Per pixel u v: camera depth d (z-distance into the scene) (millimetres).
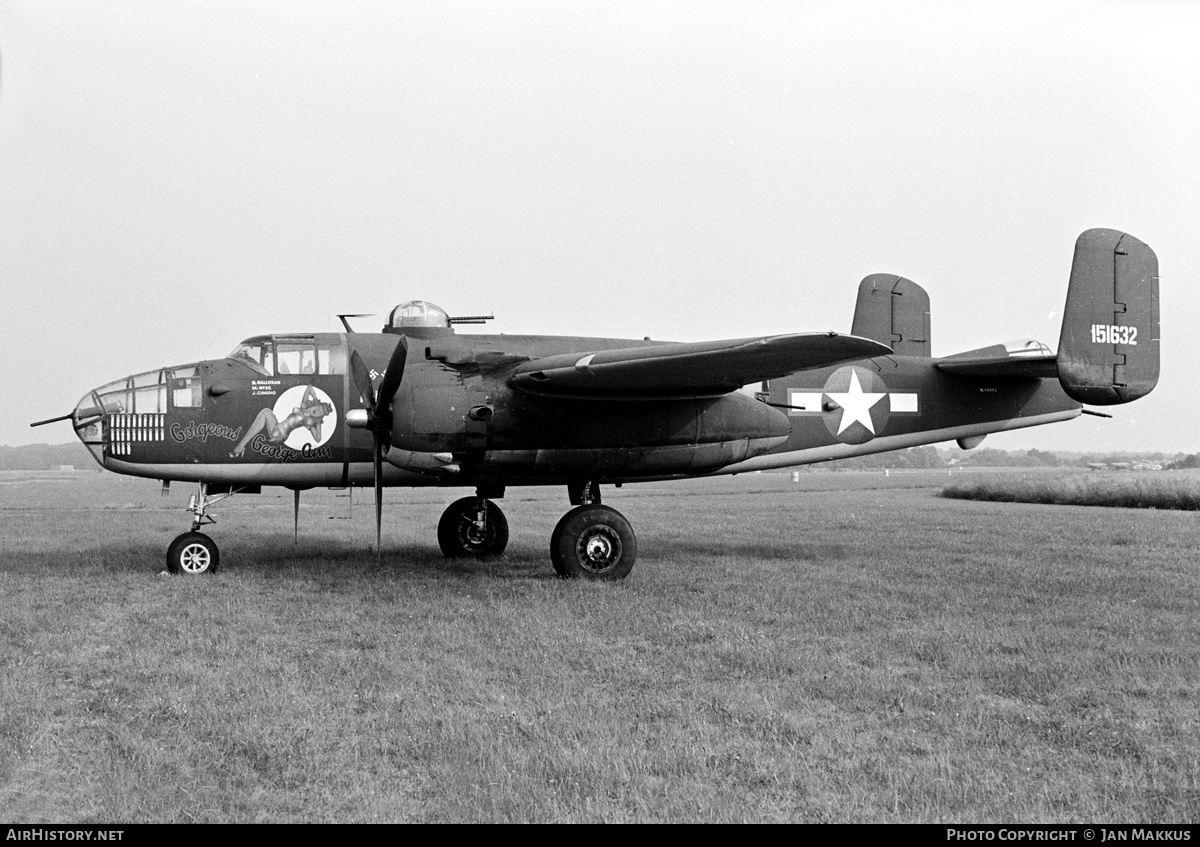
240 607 9086
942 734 5598
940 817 4504
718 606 9258
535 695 6262
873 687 6430
